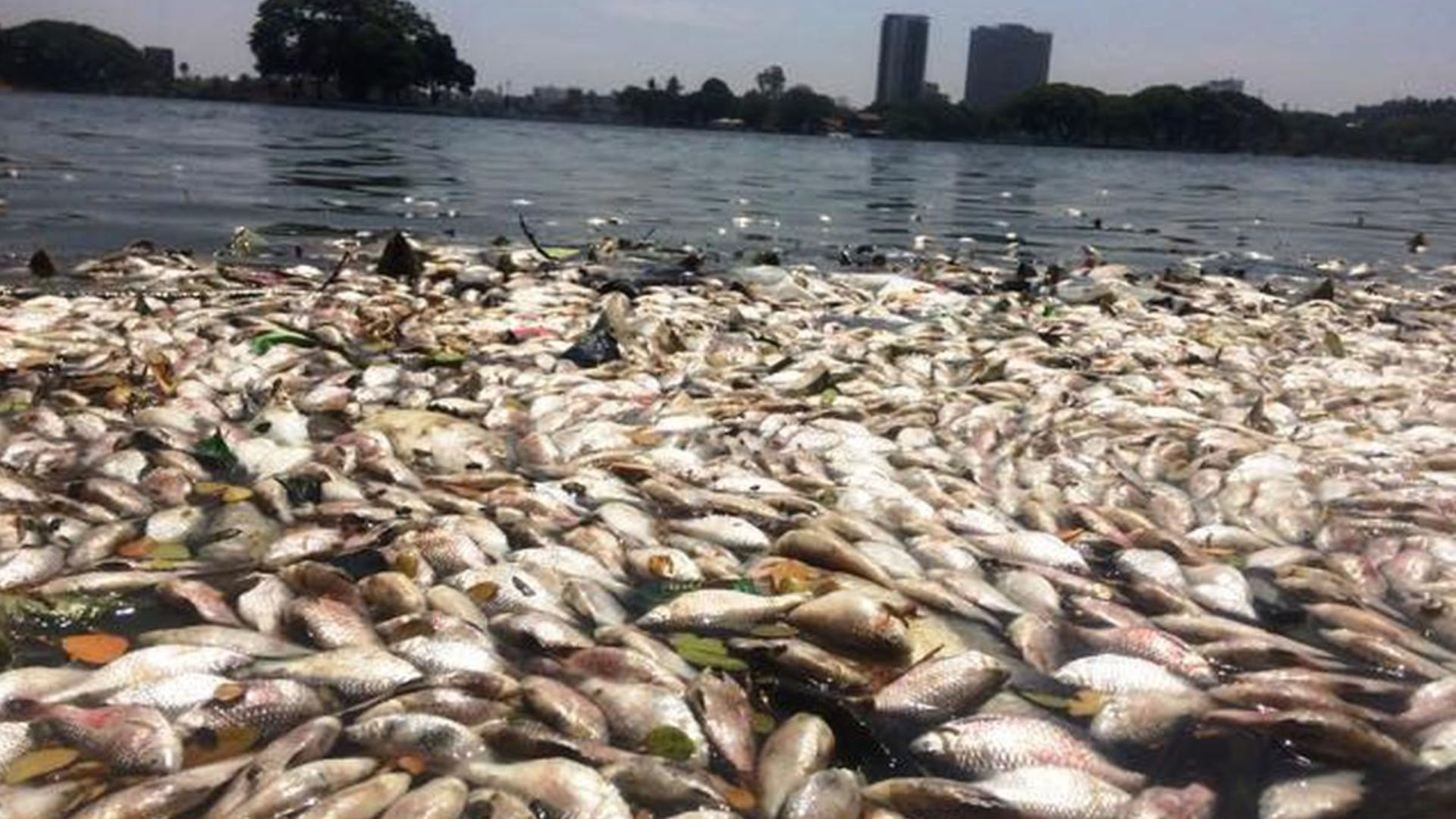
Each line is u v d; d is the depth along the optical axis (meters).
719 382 2.02
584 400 1.80
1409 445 1.76
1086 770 0.86
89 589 1.06
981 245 5.03
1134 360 2.38
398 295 2.71
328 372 1.94
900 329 2.68
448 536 1.18
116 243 3.52
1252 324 2.93
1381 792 0.84
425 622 1.00
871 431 1.73
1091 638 1.08
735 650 1.01
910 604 1.11
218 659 0.94
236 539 1.20
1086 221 6.76
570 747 0.83
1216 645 1.07
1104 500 1.49
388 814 0.74
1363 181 17.48
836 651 1.05
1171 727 0.93
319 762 0.79
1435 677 1.04
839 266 3.89
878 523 1.35
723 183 8.57
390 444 1.51
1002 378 2.18
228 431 1.51
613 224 4.96
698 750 0.86
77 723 0.84
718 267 3.66
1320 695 0.96
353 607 1.04
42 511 1.22
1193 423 1.86
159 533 1.21
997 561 1.27
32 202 4.40
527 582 1.10
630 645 1.00
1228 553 1.34
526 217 5.06
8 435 1.47
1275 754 0.90
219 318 2.26
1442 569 1.27
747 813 0.80
